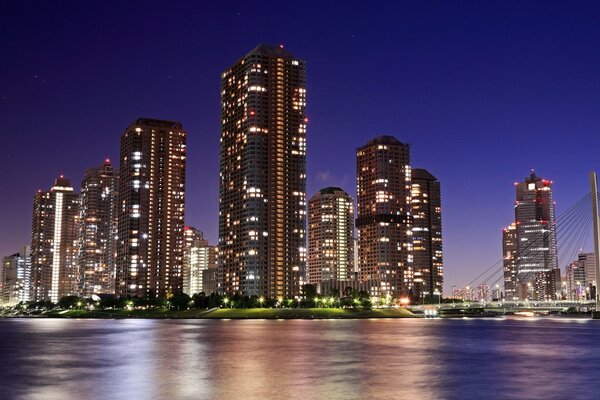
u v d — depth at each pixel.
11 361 109.12
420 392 71.31
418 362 105.56
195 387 74.81
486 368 96.44
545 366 100.12
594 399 67.25
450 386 76.12
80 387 75.69
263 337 178.75
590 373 90.19
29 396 69.12
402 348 137.25
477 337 184.38
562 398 67.81
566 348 139.62
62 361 108.62
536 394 70.44
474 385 77.12
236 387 74.81
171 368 95.81
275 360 108.62
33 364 103.81
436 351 129.38
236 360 108.56
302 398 66.94
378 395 69.00
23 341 167.12
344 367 97.12
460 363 104.00
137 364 102.38
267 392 70.88
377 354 121.19
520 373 90.25
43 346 146.62
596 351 130.50
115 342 159.25
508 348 139.00
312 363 103.19
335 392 70.88
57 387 75.88
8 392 72.12
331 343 152.50
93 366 99.81
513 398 67.69
